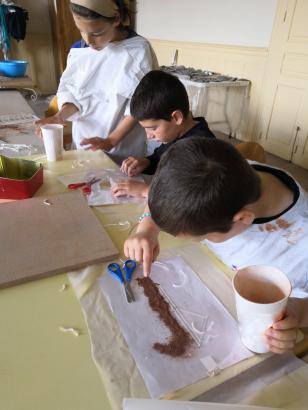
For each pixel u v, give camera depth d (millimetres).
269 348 545
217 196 517
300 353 580
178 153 553
